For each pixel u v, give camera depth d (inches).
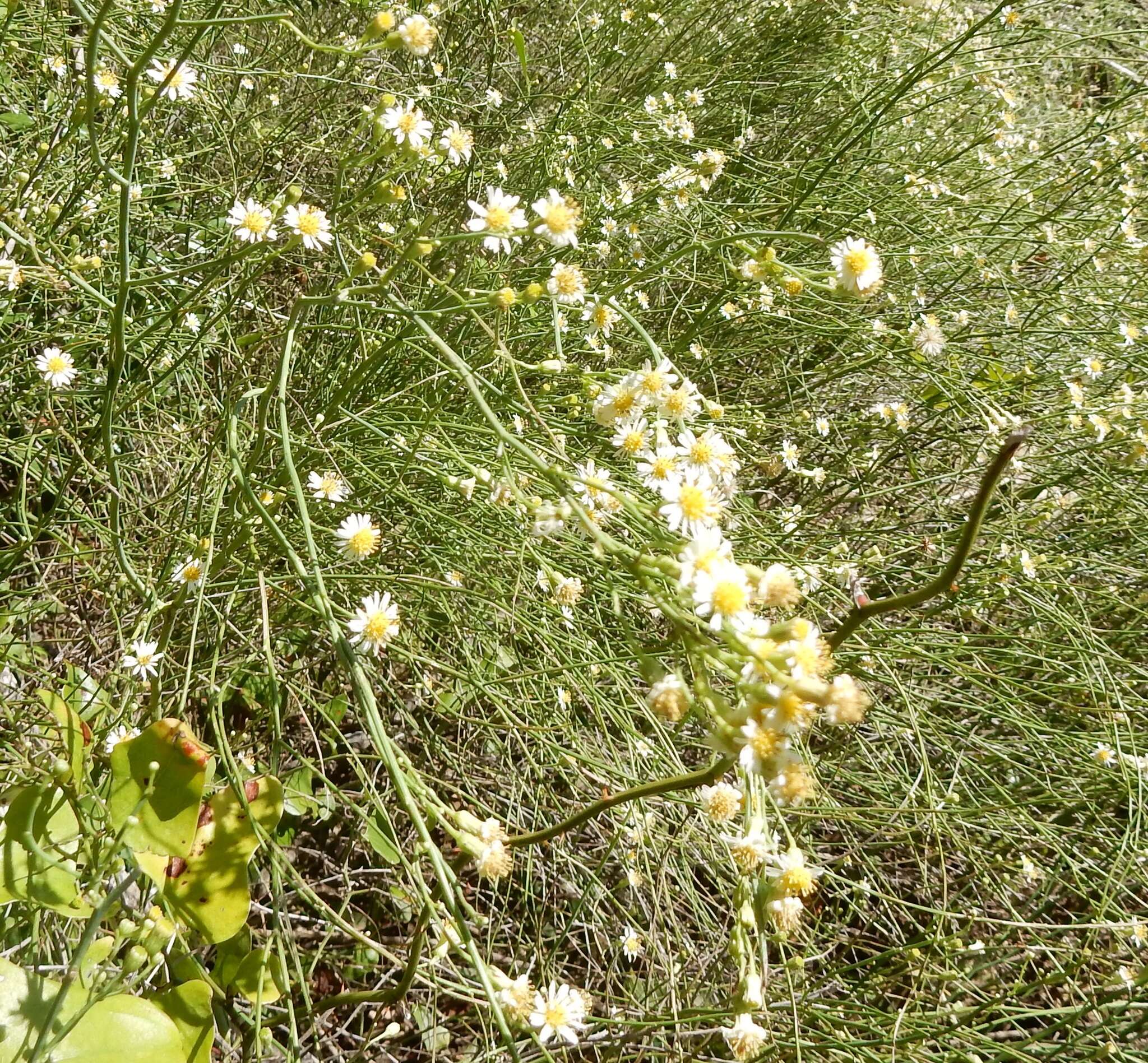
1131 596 21.2
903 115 23.0
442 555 16.0
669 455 11.2
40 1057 9.1
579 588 12.0
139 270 17.3
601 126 24.0
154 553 16.0
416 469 14.5
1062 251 25.2
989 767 18.2
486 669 16.0
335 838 15.9
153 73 15.4
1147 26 38.7
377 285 11.3
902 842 16.7
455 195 22.1
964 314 22.3
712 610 8.3
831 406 24.4
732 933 9.7
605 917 15.2
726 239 13.5
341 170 13.4
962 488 22.6
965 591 19.4
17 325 16.8
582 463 16.2
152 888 11.9
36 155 18.4
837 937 15.8
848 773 16.8
